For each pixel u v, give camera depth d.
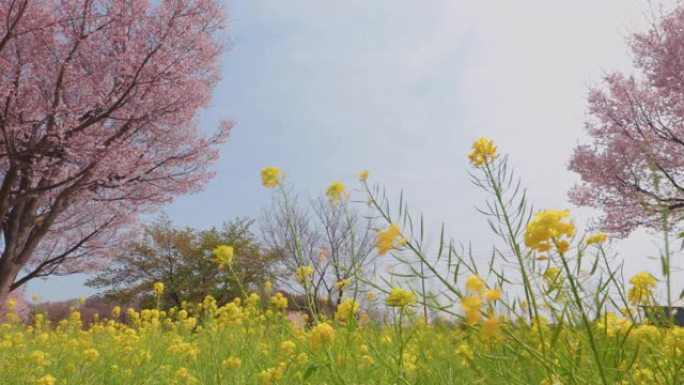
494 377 1.43
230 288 15.88
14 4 9.28
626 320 1.48
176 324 5.32
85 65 10.52
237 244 17.75
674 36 10.41
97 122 10.89
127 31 10.37
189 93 11.23
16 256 10.75
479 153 1.70
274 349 2.96
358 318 2.06
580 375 1.22
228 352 3.09
